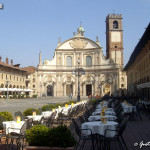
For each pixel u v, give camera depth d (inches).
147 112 944.9
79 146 451.5
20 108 1403.8
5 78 2967.5
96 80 3582.7
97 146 436.8
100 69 3553.2
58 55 3676.2
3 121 500.4
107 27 4215.1
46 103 1950.1
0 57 3157.0
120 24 4023.1
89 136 416.5
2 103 1940.2
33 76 3816.4
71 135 301.7
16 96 2871.6
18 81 3385.8
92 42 3646.7
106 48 4357.8
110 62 3521.2
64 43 3705.7
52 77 3644.2
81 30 4229.8
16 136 405.4
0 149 409.1
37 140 295.4
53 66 3661.4
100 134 416.2
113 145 457.4
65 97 3432.6
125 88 3506.4
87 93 3676.2
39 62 3619.6
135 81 2299.5
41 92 3587.6
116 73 3459.6
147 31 1204.5
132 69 2568.9
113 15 4042.8
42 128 311.9
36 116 625.3
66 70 3651.6
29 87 3737.7
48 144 288.0
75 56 3666.3
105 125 423.8
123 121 447.8
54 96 3612.2
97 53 3597.4
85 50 3654.0
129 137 532.4
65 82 3636.8
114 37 4015.8
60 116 729.6
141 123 768.3
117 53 3993.6
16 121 498.3
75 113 861.2
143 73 1740.9
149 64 1462.8
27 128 419.5
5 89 2687.0
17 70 3341.5
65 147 283.3
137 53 1926.7
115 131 426.3
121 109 700.7
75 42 3673.7
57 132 295.9
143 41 1461.6
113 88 3472.0
